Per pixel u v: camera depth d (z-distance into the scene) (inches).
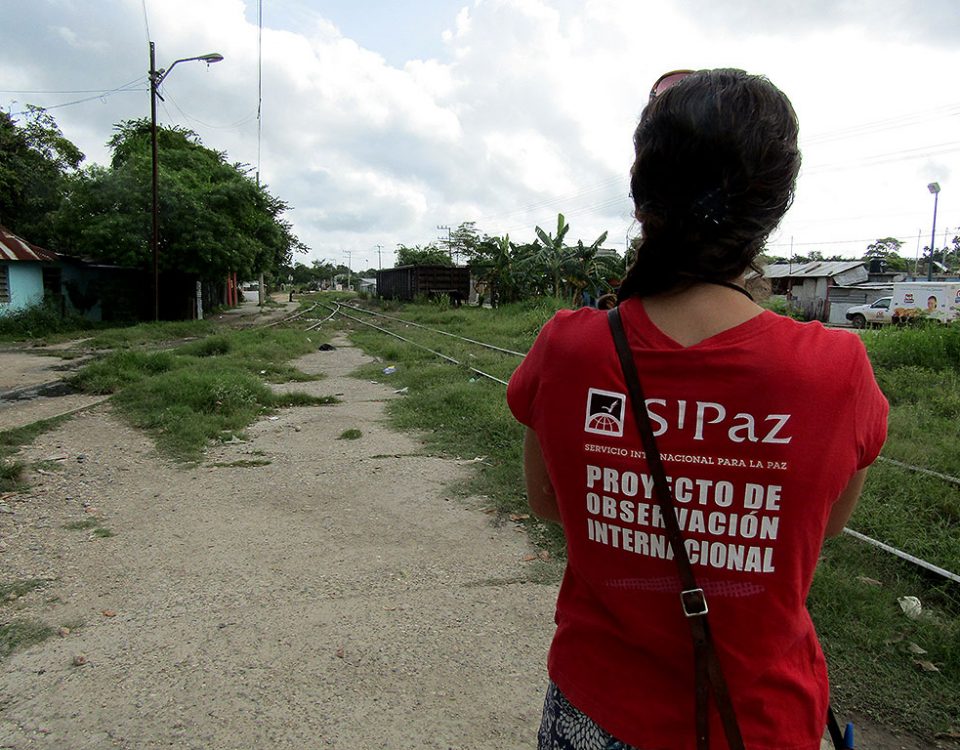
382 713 99.5
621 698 38.0
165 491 199.0
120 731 95.0
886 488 181.3
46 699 101.9
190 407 301.6
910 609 124.5
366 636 119.8
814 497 35.0
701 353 35.5
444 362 475.5
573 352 39.4
